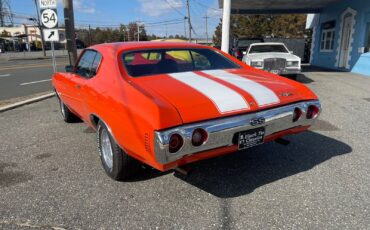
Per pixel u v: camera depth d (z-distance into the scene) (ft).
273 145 15.25
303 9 68.85
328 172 12.28
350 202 10.13
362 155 13.92
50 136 17.84
